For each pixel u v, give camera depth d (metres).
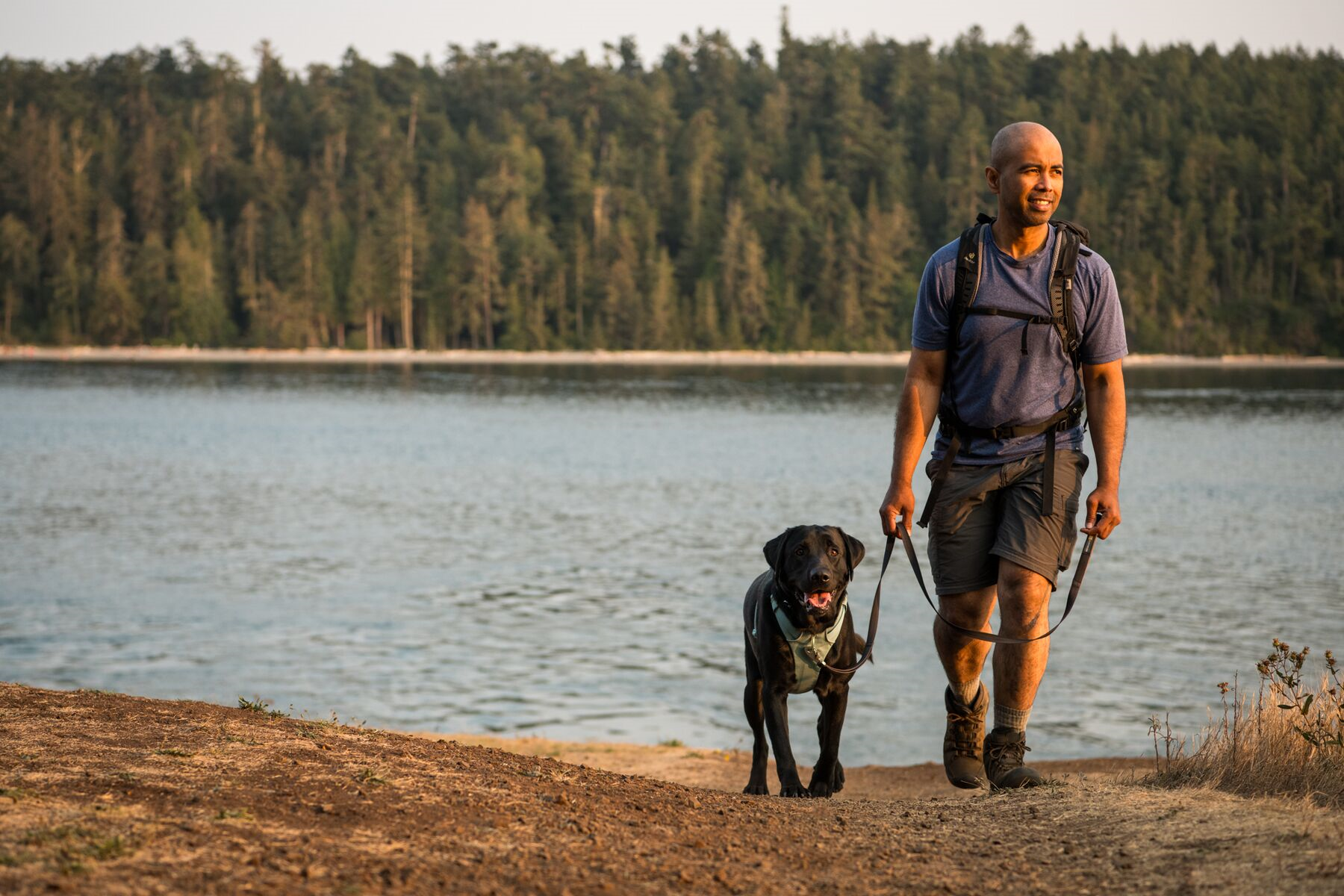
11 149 149.25
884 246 148.38
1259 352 151.12
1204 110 177.50
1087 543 5.44
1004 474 5.44
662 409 81.69
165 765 4.51
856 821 4.92
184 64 180.62
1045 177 5.27
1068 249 5.39
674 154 164.38
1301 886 3.70
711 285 148.25
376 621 20.12
